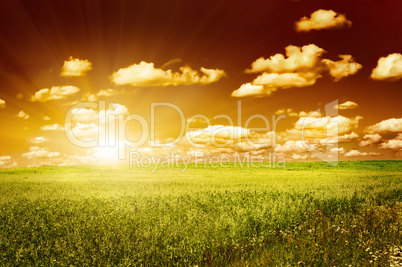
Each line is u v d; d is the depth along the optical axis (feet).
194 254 21.97
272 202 36.86
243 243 25.21
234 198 42.83
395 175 102.27
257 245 24.50
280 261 20.75
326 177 93.09
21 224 28.58
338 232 26.37
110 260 20.79
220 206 36.86
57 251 22.24
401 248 20.99
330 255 21.07
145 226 27.32
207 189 57.31
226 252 23.61
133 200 42.80
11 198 46.14
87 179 93.09
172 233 25.29
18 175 117.50
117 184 73.15
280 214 31.24
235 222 28.63
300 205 35.91
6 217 31.35
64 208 36.37
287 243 24.49
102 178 98.58
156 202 40.09
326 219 30.73
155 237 24.30
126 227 26.76
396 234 24.58
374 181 67.46
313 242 23.48
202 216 31.04
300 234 27.22
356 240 23.93
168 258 21.27
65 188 63.41
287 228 28.55
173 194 48.93
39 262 20.45
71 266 19.71
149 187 64.08
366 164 180.96
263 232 26.96
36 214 32.86
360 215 32.40
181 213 32.24
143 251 21.70
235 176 104.68
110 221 29.30
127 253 21.68
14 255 21.72
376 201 40.14
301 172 128.36
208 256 22.72
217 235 25.76
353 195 42.70
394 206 34.50
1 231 26.48
